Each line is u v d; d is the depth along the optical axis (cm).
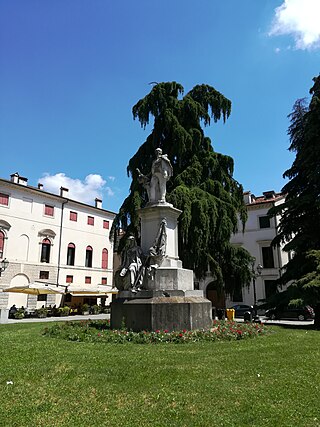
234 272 2166
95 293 3422
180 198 1888
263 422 359
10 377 514
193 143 2255
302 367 579
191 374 527
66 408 398
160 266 1030
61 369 554
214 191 2162
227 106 2448
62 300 3675
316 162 1677
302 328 1363
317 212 1655
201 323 962
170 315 913
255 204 3797
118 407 402
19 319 2352
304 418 368
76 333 952
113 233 2158
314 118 1714
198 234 1870
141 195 2094
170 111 2239
